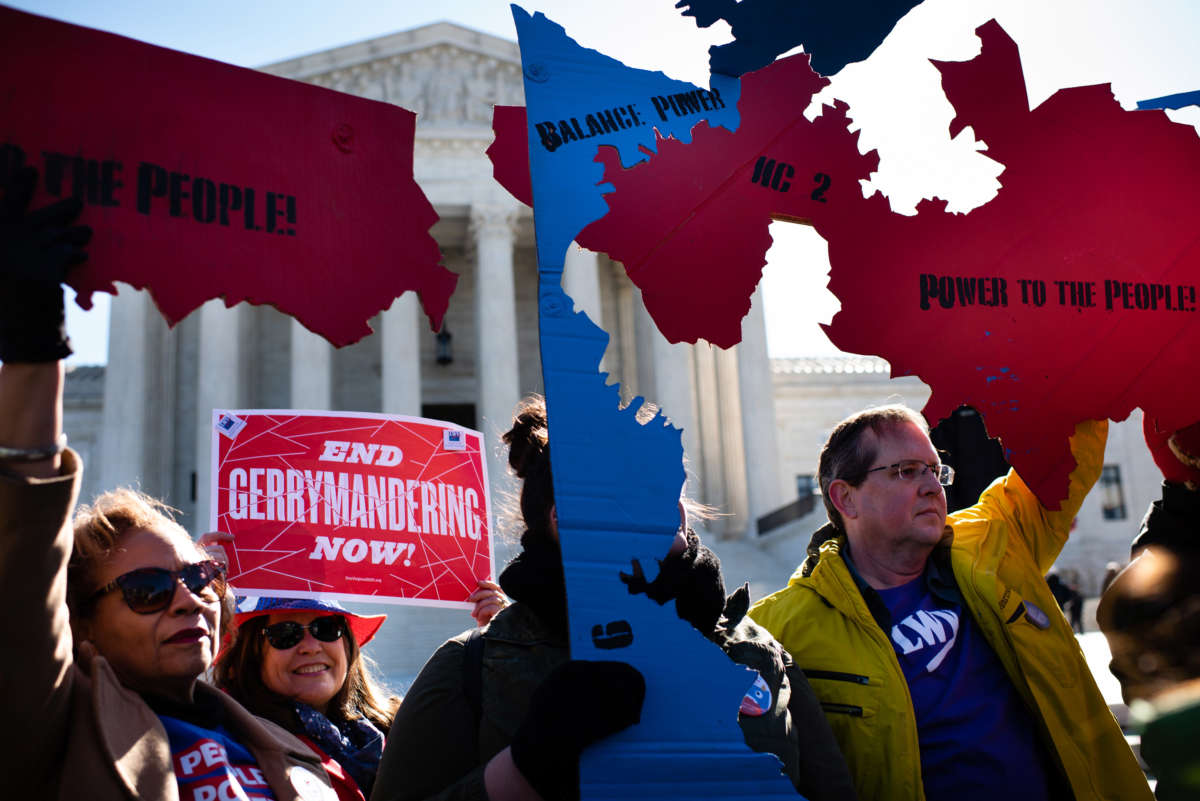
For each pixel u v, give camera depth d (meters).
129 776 2.23
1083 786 3.11
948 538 3.51
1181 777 1.78
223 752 2.53
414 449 4.12
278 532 3.87
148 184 2.23
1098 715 3.27
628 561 2.24
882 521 3.37
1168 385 3.11
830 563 3.44
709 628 2.54
